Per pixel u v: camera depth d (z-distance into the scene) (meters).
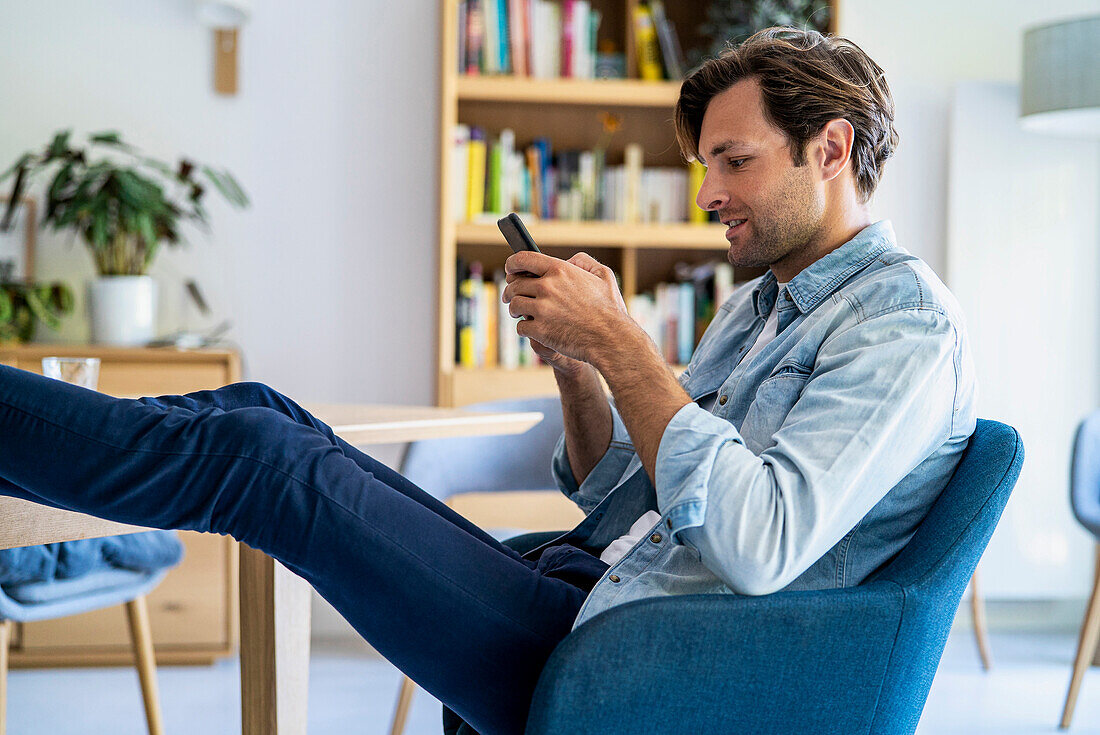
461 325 3.12
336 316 3.23
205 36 3.15
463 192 3.12
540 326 1.08
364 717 2.45
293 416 1.23
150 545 1.85
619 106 3.38
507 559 1.08
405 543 1.01
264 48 3.18
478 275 3.15
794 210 1.18
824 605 0.97
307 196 3.21
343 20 3.21
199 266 3.16
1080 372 3.44
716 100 1.21
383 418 1.62
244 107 3.18
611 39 3.37
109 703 2.51
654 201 3.23
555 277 1.08
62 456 0.98
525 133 3.35
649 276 3.40
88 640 2.78
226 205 3.18
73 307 2.99
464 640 1.02
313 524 1.00
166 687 2.64
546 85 3.07
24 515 0.99
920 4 3.46
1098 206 3.45
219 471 0.99
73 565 1.70
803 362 1.11
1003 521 3.43
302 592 1.36
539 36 3.15
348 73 3.22
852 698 1.00
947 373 1.03
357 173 3.23
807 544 0.94
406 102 3.24
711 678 0.94
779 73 1.16
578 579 1.21
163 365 2.74
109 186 2.79
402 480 1.27
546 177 3.18
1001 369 3.41
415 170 3.25
